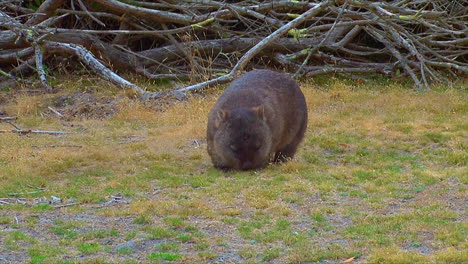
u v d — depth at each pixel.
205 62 19.66
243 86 12.62
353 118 15.14
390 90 17.52
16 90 17.72
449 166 12.16
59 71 19.08
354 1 16.36
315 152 13.06
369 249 8.55
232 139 11.79
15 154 12.54
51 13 18.23
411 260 8.12
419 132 14.07
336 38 19.94
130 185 11.17
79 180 11.46
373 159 12.57
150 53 19.48
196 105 15.56
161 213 9.88
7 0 18.19
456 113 15.45
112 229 9.37
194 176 11.68
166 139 13.77
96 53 18.70
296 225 9.47
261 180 11.38
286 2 17.09
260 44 17.02
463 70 18.17
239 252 8.54
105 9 19.88
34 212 10.02
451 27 17.92
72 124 15.05
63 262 8.27
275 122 12.18
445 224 9.27
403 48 20.36
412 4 19.47
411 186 11.02
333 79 18.38
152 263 8.26
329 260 8.29
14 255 8.54
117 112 15.65
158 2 19.81
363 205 10.20
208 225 9.46
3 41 18.38
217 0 19.38
